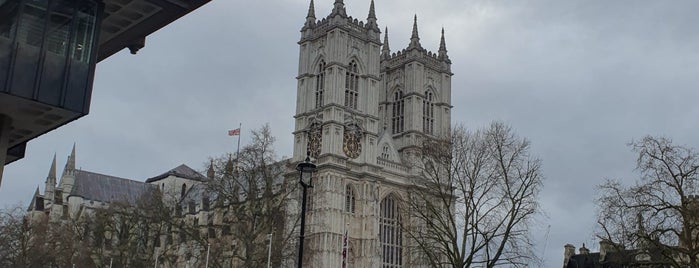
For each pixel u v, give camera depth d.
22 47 42.00
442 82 164.75
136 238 128.38
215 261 94.25
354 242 139.25
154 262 123.75
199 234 107.38
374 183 143.00
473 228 63.88
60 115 45.31
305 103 149.25
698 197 59.62
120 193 191.88
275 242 91.69
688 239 57.69
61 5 43.91
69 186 194.00
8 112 45.25
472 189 65.31
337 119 142.38
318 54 150.88
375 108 150.38
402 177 148.75
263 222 91.06
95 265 129.38
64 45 43.69
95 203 182.00
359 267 137.75
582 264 99.69
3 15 41.69
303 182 47.12
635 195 60.09
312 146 144.38
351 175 142.00
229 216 99.75
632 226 59.34
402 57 165.00
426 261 73.81
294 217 97.81
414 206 74.56
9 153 55.84
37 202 183.62
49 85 42.78
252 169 93.00
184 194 189.00
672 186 59.38
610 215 60.44
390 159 152.00
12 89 41.28
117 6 46.53
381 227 143.00
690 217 58.34
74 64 43.91
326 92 145.38
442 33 170.00
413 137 155.00
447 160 68.75
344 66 146.88
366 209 141.00
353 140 144.50
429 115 161.00
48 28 43.19
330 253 132.62
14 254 125.06
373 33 153.75
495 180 65.69
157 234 123.62
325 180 137.75
